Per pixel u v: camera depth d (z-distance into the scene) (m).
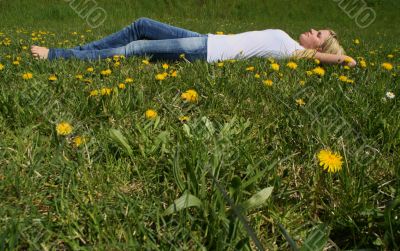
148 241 1.11
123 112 2.11
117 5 11.82
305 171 1.62
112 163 1.60
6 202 1.32
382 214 1.23
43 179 1.44
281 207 1.38
